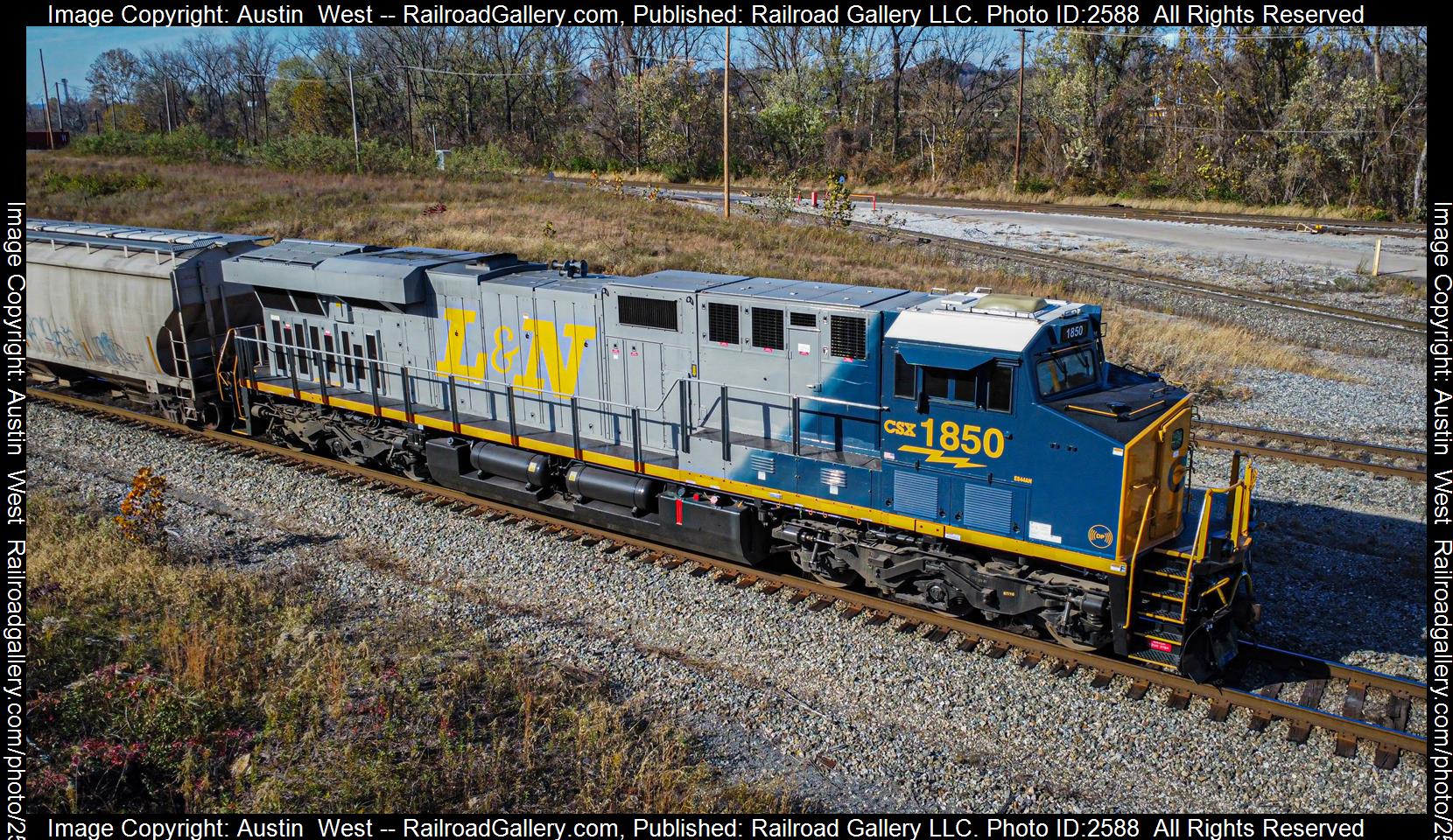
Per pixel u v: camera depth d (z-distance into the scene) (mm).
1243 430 16891
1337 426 17500
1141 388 9812
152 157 57062
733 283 12250
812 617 10898
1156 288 28594
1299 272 31016
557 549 12711
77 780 7672
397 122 89812
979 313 9742
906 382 10023
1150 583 9336
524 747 8305
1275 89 49875
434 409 14859
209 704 8805
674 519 12203
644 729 8922
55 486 14711
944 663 9922
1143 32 57250
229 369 17500
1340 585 11414
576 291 12867
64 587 10766
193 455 16281
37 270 19156
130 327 17609
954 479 9945
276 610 10758
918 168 63750
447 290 14211
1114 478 8914
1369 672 9312
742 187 57031
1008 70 72562
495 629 10609
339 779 7934
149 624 10227
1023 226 41188
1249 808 7871
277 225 35531
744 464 11523
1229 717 8938
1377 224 41469
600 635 10602
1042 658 9938
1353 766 8219
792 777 8305
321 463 15961
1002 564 10047
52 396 19922
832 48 73750
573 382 13258
